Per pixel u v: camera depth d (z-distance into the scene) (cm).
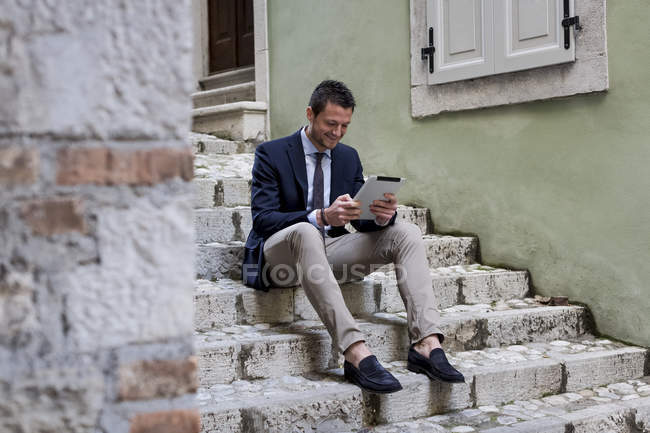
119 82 100
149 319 102
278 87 553
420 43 434
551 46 361
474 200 412
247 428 223
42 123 97
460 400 268
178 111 103
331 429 239
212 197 380
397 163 459
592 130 350
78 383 99
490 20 390
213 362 252
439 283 349
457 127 419
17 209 97
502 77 389
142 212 102
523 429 241
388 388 241
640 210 329
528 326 333
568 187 362
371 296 325
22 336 97
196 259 320
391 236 283
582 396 288
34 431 98
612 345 333
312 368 272
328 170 302
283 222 276
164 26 102
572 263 362
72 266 99
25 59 96
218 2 671
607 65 340
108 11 99
